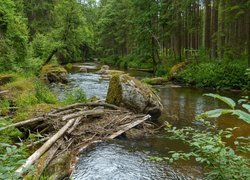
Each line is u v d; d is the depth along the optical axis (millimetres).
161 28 36156
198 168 7527
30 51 26156
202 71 23875
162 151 8773
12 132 8734
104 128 10180
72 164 7633
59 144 8172
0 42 20625
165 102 16594
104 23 55219
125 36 52688
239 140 9414
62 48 34906
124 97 12109
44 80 22594
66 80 23500
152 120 12414
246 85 21156
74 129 9461
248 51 23297
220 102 16656
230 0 23016
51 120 9633
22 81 15672
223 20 26562
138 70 38750
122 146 9102
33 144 8023
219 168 3760
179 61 33094
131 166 7633
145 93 12398
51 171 6582
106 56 60938
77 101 13086
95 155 8328
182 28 35188
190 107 15203
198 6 33062
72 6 34625
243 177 3709
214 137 4098
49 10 40812
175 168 7547
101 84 22719
